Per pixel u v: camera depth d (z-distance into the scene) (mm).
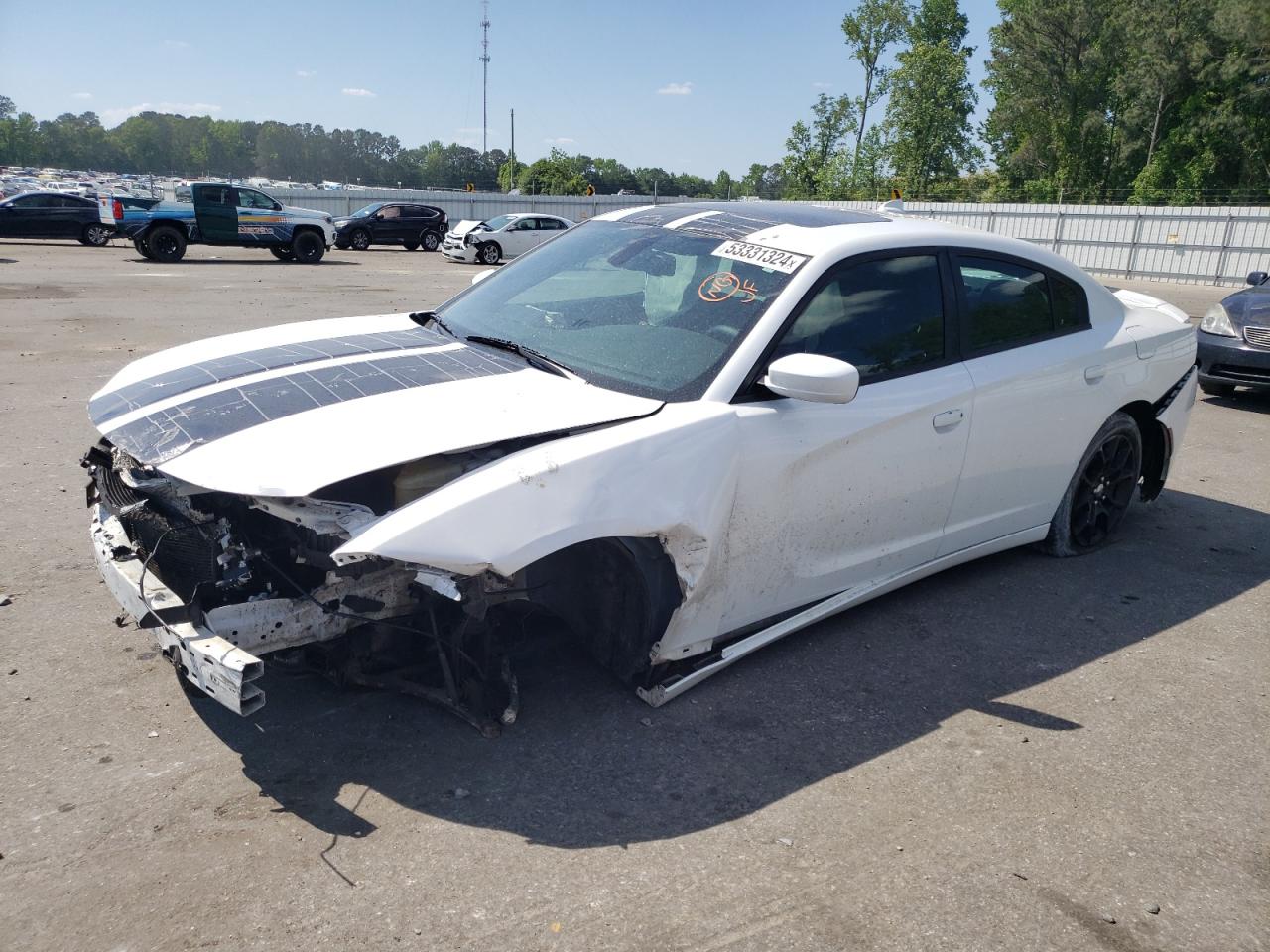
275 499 2518
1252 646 3879
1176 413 4965
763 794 2764
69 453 5969
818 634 3809
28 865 2352
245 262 23484
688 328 3264
